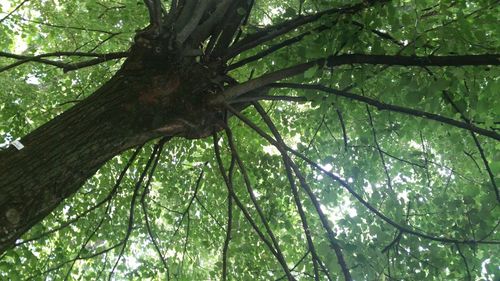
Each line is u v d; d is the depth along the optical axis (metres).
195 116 2.75
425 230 3.95
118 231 5.23
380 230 3.51
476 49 2.92
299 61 3.37
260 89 3.36
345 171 4.61
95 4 5.03
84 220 5.05
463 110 3.20
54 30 5.46
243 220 4.78
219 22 3.19
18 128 5.08
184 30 2.72
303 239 4.71
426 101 3.20
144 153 5.21
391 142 4.74
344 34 2.99
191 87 2.70
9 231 2.27
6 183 2.31
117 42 5.25
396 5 3.10
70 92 5.38
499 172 3.36
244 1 3.22
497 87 2.88
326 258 3.13
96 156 2.51
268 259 4.67
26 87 5.14
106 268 5.14
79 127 2.52
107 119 2.54
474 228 3.46
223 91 2.78
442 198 3.72
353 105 3.64
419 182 4.81
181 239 5.51
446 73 2.90
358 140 4.80
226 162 5.16
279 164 4.90
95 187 5.31
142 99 2.59
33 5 5.59
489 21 2.77
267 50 3.15
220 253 5.68
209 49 3.12
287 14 3.25
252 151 5.18
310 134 5.32
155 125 2.63
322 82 3.34
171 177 5.40
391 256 3.53
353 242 3.46
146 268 5.08
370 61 2.91
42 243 4.67
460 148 3.91
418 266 3.50
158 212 5.28
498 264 3.52
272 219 4.76
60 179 2.41
